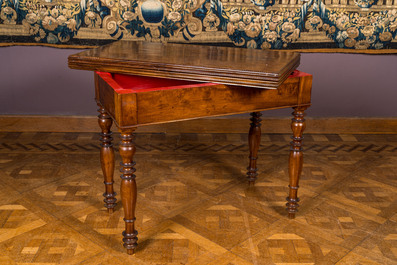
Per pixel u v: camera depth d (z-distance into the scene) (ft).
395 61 16.61
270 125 16.98
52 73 16.22
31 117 16.52
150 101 8.83
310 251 9.89
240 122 16.88
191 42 15.66
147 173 13.52
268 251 9.86
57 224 10.77
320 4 15.40
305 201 12.07
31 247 9.84
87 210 11.44
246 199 12.13
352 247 10.05
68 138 16.16
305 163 14.46
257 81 9.07
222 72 9.25
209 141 16.17
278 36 15.70
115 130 16.67
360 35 15.89
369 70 16.72
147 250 9.84
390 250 9.98
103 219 11.05
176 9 15.20
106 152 10.74
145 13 15.21
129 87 10.82
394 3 15.51
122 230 10.61
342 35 15.87
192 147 15.60
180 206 11.69
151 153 14.98
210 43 15.70
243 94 9.71
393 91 17.02
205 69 9.34
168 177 13.30
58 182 12.87
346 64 16.60
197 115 9.43
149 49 11.35
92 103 16.72
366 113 17.31
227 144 15.96
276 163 14.43
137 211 11.39
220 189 12.66
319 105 17.13
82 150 15.16
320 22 15.64
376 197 12.34
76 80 16.37
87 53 10.53
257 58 10.52
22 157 14.46
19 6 14.99
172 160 14.49
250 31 15.58
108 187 11.12
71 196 12.11
